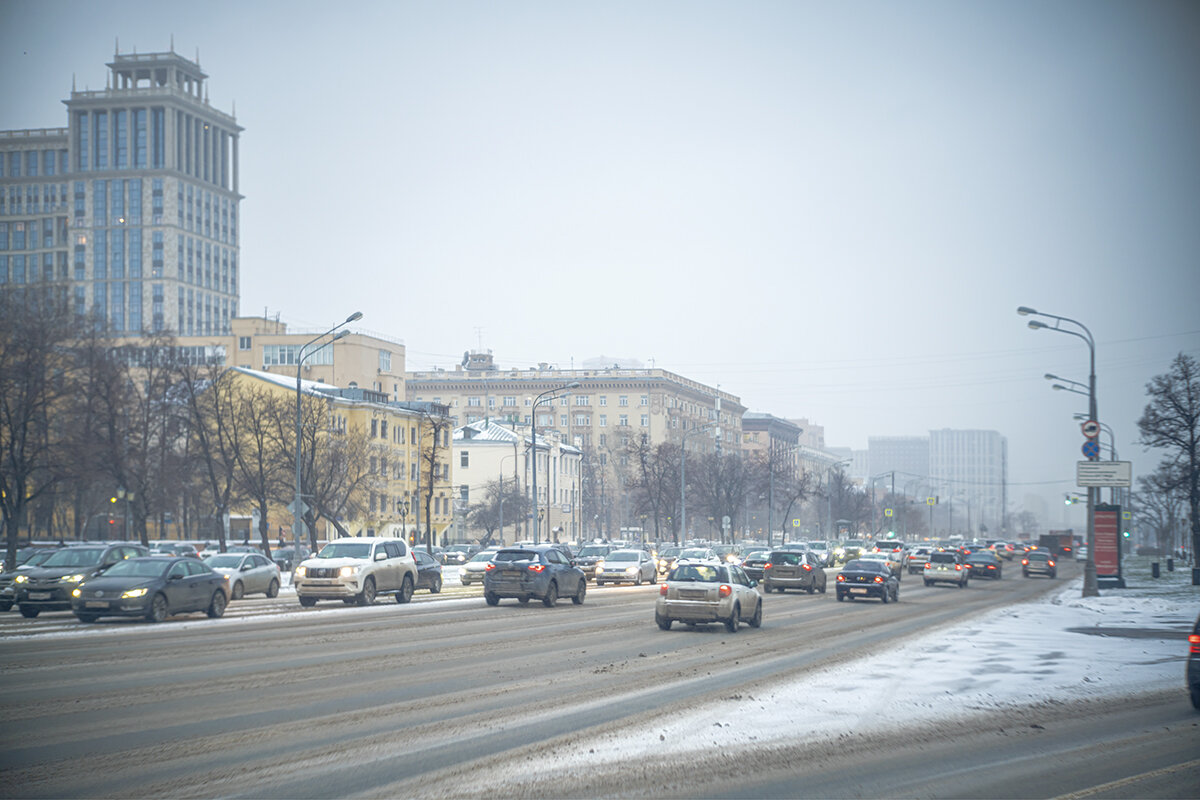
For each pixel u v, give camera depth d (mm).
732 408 190500
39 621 28625
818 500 162875
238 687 15891
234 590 38562
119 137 178500
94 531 86875
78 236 176250
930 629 28312
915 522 199250
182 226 176250
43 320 59344
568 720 13562
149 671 17500
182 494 72625
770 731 13094
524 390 162375
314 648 21422
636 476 141250
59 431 61406
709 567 27297
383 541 36781
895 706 15109
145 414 67562
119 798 9461
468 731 12719
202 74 191750
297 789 9820
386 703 14656
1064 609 37188
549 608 34969
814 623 30219
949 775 10875
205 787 9867
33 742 11766
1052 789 10328
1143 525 161500
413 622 28453
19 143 188000
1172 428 63156
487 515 108812
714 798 9836
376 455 86062
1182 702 15781
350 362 124938
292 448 71500
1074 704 15523
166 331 70375
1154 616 33844
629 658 20516
